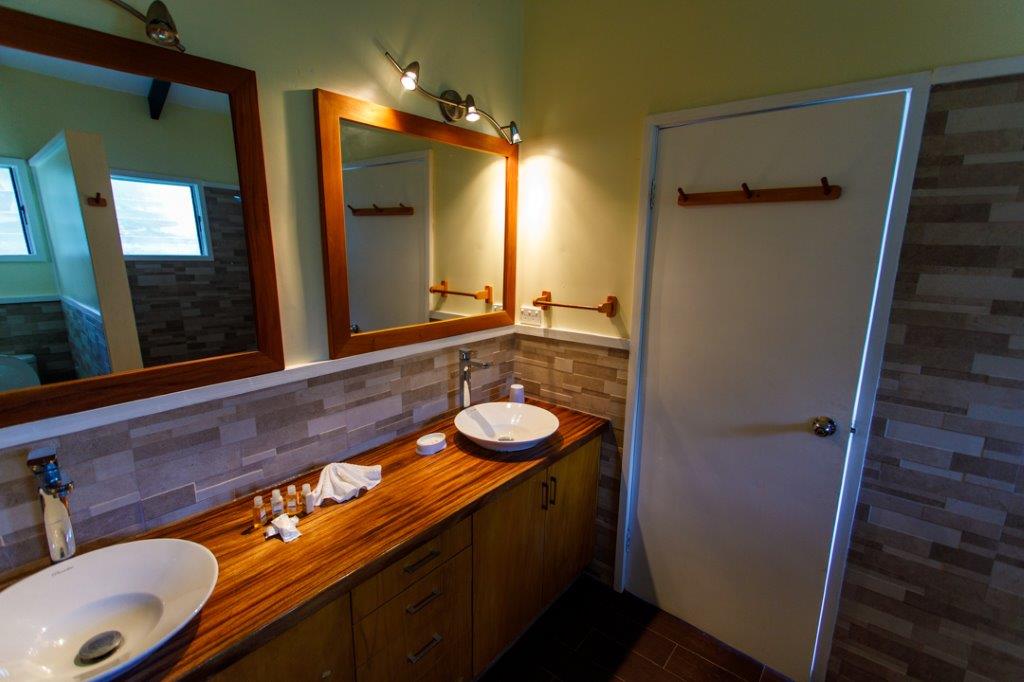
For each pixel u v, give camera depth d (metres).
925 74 1.26
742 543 1.80
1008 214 1.21
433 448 1.68
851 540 1.57
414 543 1.21
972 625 1.41
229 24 1.20
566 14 1.93
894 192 1.35
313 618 1.04
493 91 1.99
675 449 1.92
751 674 1.78
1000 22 1.16
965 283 1.28
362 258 1.58
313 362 1.50
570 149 2.00
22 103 0.96
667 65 1.71
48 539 1.03
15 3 0.92
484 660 1.61
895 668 1.55
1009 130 1.18
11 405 0.97
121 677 0.81
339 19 1.43
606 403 2.07
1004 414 1.28
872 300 1.42
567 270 2.09
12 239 0.97
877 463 1.49
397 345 1.73
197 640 0.89
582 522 2.06
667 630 1.97
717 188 1.65
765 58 1.51
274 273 1.35
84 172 1.04
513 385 2.16
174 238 1.17
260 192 1.29
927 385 1.37
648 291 1.88
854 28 1.35
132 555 1.07
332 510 1.33
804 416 1.59
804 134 1.46
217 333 1.28
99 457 1.11
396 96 1.62
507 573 1.64
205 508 1.31
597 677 1.76
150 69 1.08
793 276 1.54
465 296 2.03
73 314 1.05
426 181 1.78
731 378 1.73
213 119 1.20
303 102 1.38
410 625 1.29
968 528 1.37
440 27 1.73
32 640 0.91
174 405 1.20
